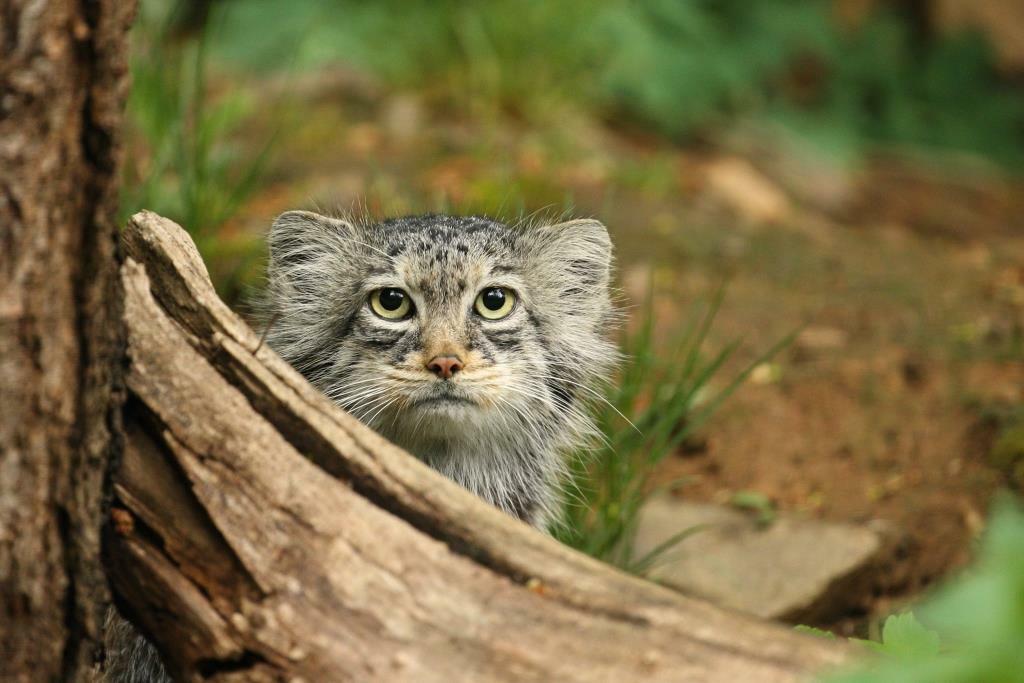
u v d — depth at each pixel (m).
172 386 5.42
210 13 11.63
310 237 8.52
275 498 5.26
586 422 8.85
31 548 5.06
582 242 8.90
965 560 9.24
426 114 17.20
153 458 5.37
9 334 4.91
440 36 17.84
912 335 12.09
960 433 10.32
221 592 5.23
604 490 9.63
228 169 12.97
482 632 5.05
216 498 5.27
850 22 21.30
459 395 7.81
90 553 5.25
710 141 18.45
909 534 9.46
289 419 5.42
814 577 9.09
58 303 4.99
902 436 10.47
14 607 5.08
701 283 13.37
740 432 10.77
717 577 9.18
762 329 12.34
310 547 5.19
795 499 10.04
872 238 15.83
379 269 8.09
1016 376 11.03
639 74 18.00
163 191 11.50
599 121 18.22
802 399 11.10
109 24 4.87
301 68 17.48
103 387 5.22
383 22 18.00
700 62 18.83
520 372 8.16
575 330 8.82
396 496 5.31
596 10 17.69
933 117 21.02
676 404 9.59
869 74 20.88
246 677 5.19
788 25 20.02
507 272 8.22
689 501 10.09
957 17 21.72
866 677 3.72
